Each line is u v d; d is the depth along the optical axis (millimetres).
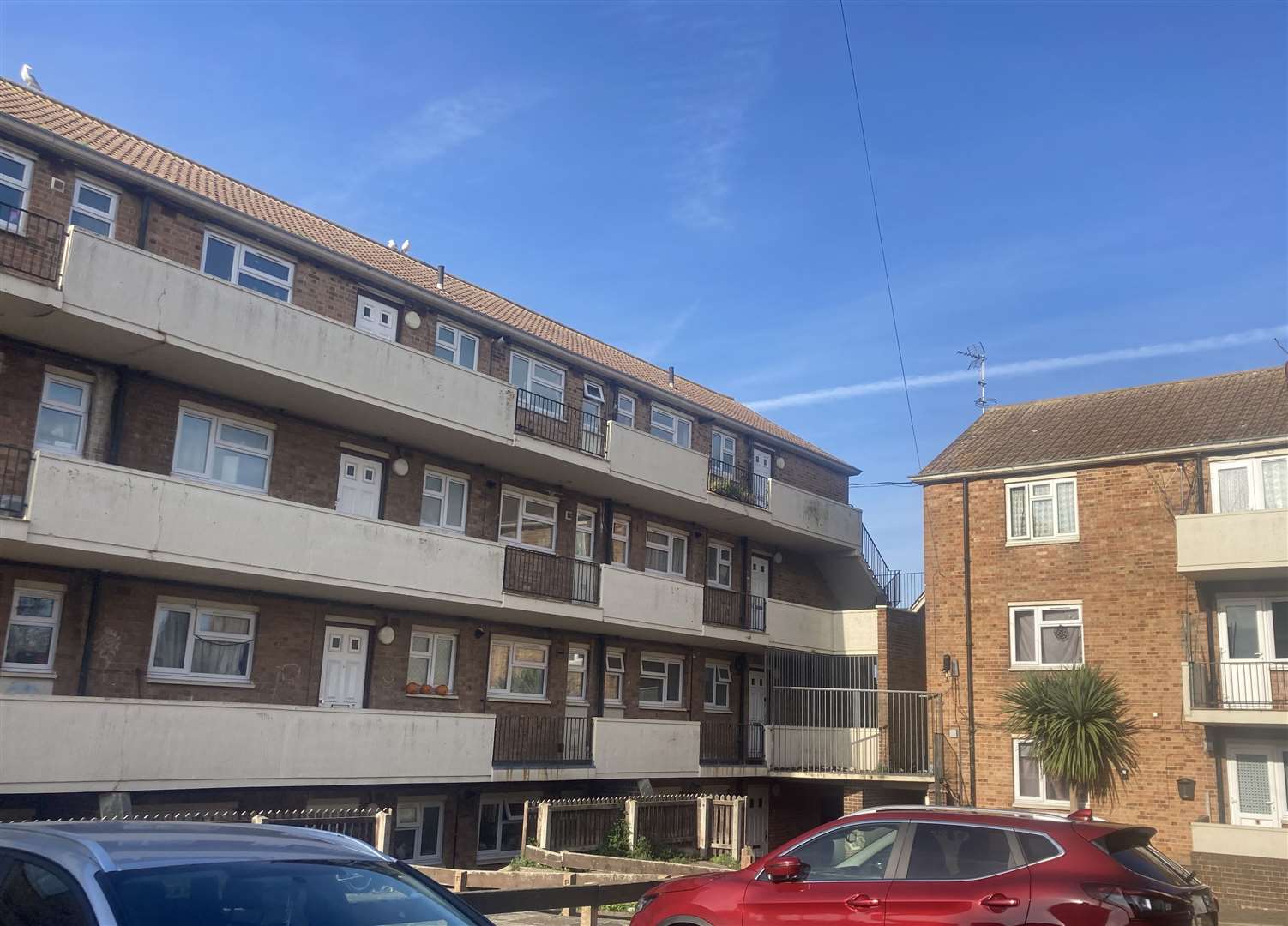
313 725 16828
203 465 17266
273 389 17312
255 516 16281
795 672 27922
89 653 15617
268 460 18125
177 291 15516
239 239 17891
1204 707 20625
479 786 20781
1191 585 21922
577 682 23828
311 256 18875
